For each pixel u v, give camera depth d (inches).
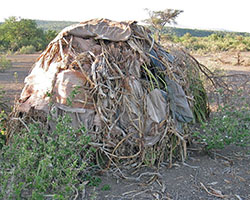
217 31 3777.1
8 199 134.6
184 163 200.1
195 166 197.5
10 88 455.5
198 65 279.0
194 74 263.6
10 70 693.3
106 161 192.2
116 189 169.8
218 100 291.3
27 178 140.5
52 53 209.6
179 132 202.7
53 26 5093.5
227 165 199.6
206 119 277.6
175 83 208.2
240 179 181.3
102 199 159.6
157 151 196.4
